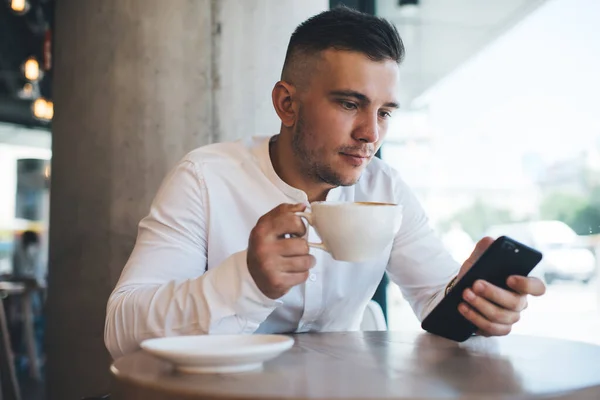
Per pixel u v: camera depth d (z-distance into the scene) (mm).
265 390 646
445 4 2420
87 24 2166
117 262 2033
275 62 2117
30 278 5250
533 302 2156
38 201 8984
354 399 606
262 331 1387
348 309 1471
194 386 663
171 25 2051
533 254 999
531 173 2148
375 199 1541
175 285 983
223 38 2066
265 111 2100
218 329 934
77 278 2113
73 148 2172
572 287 2049
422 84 2447
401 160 2459
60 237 2199
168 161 2035
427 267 1494
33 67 6125
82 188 2123
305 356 892
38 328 6070
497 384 694
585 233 2012
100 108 2100
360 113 1158
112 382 777
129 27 2072
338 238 851
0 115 7996
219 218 1360
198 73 2053
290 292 1347
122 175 2047
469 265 1123
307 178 1372
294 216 882
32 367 4867
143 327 968
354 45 1133
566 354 936
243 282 909
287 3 2137
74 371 2100
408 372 769
